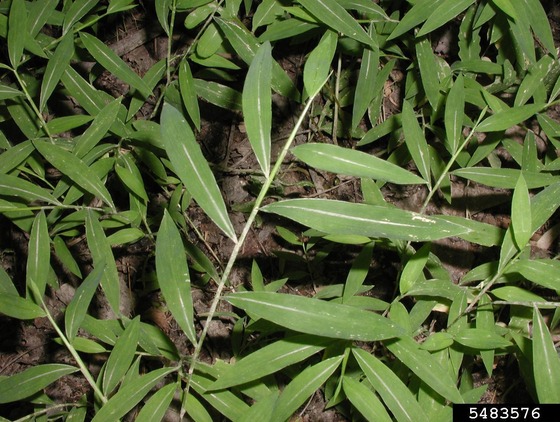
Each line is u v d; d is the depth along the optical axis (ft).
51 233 1.39
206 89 1.51
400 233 0.87
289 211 0.89
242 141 1.90
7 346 1.90
